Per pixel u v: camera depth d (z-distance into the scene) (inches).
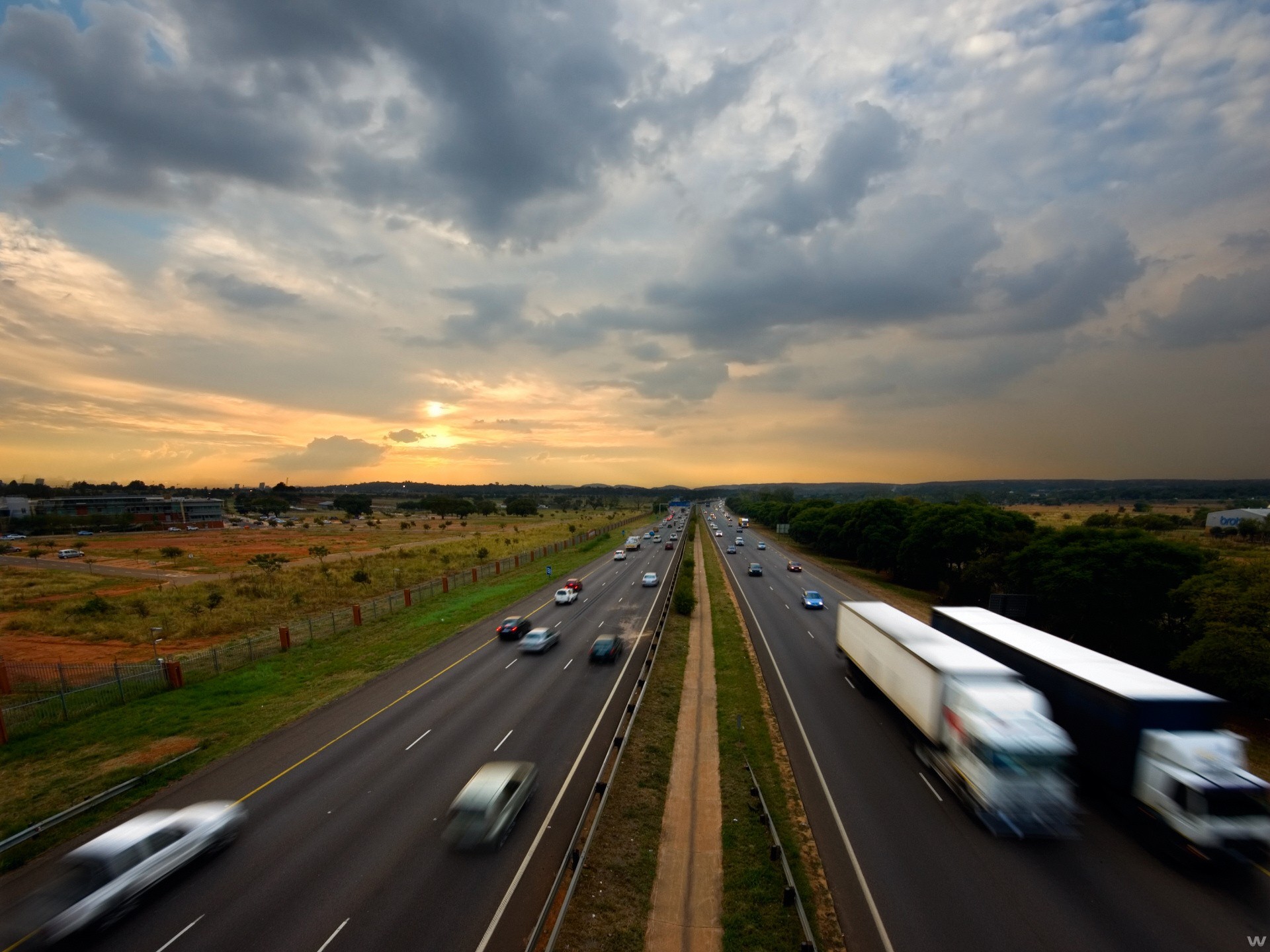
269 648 1595.7
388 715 1104.8
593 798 781.3
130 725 1072.2
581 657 1467.8
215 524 7322.8
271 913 581.3
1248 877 637.3
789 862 662.5
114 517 6707.7
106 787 852.6
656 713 1082.7
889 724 1055.0
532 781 799.7
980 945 539.5
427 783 840.3
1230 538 3983.8
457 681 1295.5
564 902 566.9
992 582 2020.2
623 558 3410.4
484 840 676.1
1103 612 1460.4
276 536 5580.7
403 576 2783.0
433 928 561.3
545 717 1081.4
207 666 1427.2
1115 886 622.8
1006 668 860.0
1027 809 697.0
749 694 1197.7
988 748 712.4
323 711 1131.9
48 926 530.9
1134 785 705.6
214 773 887.7
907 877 636.1
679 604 1931.6
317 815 759.7
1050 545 1729.8
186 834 645.9
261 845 696.4
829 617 1947.6
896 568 2849.4
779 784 837.8
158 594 2413.9
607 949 537.3
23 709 1144.8
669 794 813.9
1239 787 624.1
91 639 1804.9
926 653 912.9
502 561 3196.4
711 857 676.1
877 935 553.0
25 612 2170.3
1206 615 1182.3
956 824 740.0
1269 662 1040.8
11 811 795.4
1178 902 597.9
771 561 3469.5
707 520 7775.6
